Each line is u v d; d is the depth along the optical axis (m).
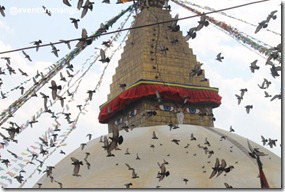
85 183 23.66
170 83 30.16
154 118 29.23
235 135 28.48
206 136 26.36
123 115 31.53
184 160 23.97
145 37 31.83
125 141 26.16
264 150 27.48
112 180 23.09
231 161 24.44
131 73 31.52
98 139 28.78
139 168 23.66
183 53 32.31
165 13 33.31
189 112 30.56
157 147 24.95
